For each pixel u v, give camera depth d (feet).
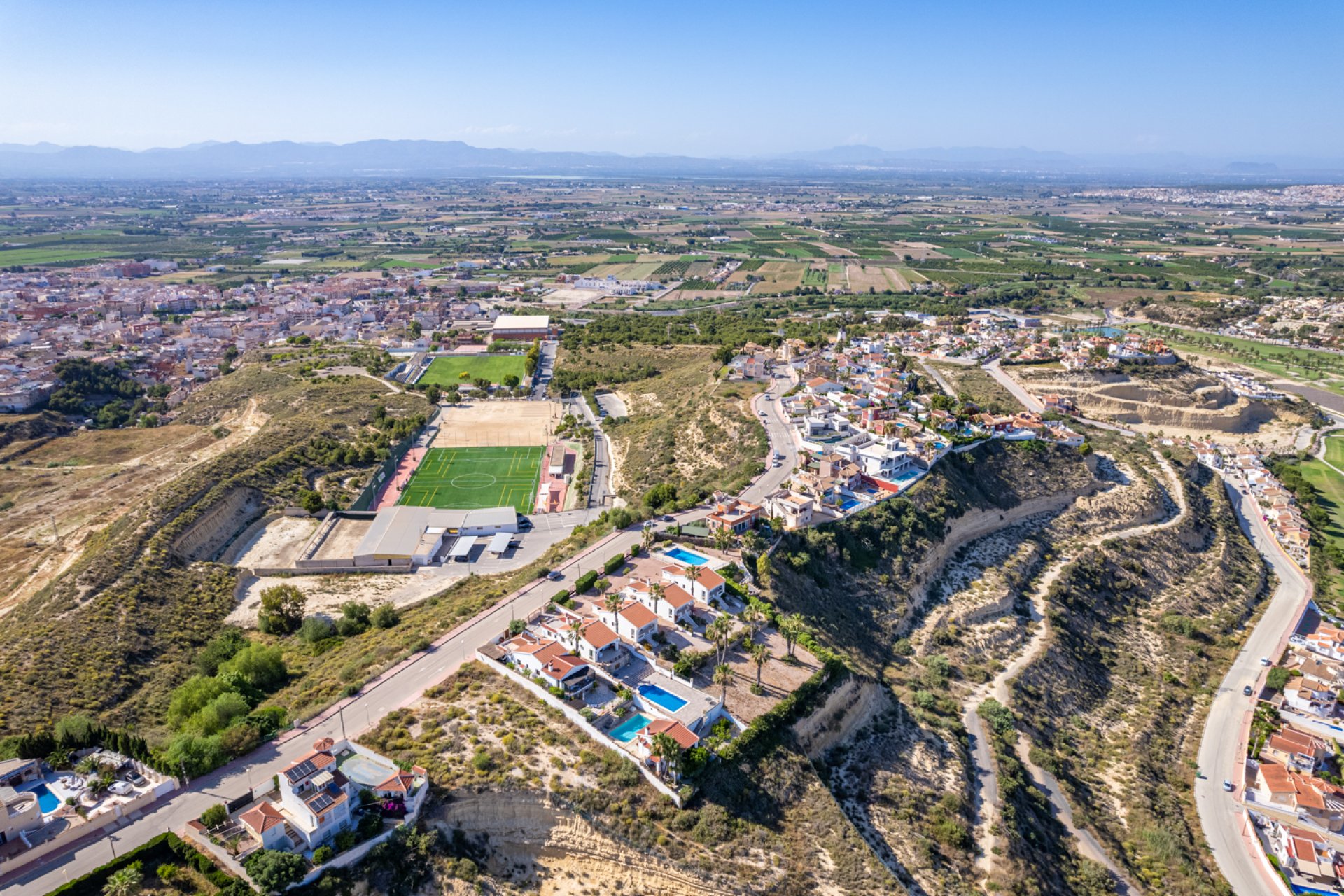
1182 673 574.97
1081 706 531.09
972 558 655.76
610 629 441.27
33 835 313.12
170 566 613.93
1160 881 397.60
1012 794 424.46
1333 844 419.33
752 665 440.86
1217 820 444.14
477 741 370.73
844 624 529.45
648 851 333.21
